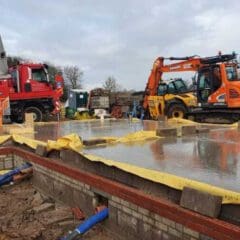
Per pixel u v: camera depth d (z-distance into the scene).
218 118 19.05
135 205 5.66
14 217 7.49
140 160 6.66
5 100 20.47
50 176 8.35
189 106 20.34
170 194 5.26
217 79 19.00
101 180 6.44
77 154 7.56
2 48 22.77
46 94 22.98
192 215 4.64
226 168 5.92
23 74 22.52
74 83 69.44
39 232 6.68
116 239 6.15
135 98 28.64
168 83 21.95
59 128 13.79
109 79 64.06
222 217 4.47
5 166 10.31
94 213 6.70
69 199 7.59
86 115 28.48
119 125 14.80
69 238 6.15
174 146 8.27
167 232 5.09
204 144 8.48
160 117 18.23
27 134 11.62
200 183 4.91
